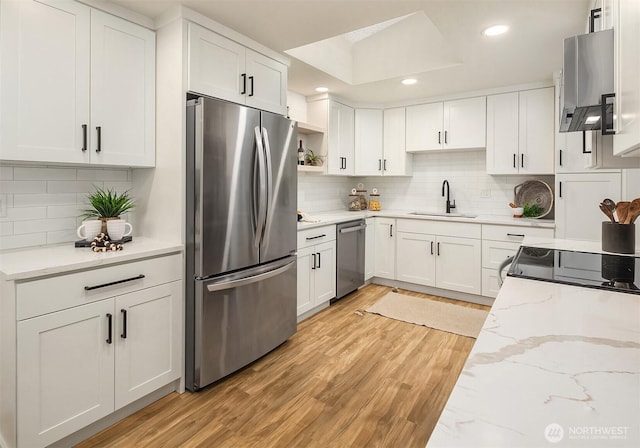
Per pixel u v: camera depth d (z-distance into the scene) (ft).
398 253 13.92
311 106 13.55
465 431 1.68
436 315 11.31
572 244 7.32
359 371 8.00
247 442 5.79
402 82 11.85
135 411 6.53
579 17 7.27
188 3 6.81
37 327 5.11
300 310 10.48
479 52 9.18
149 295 6.55
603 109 3.69
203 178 6.95
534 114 11.83
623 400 1.94
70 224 7.22
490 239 11.91
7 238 6.43
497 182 13.61
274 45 8.72
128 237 7.25
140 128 7.22
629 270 4.97
